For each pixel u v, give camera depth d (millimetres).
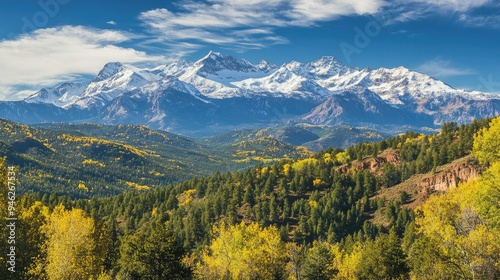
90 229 65938
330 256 98312
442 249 50719
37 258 58094
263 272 74875
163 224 59688
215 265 75625
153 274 56969
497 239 46406
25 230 56594
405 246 113250
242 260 74000
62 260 61406
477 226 48688
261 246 77688
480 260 46375
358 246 103188
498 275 45656
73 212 66500
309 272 92500
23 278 55281
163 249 56969
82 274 64250
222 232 77312
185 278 59469
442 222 56250
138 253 57719
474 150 51938
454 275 48594
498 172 45250
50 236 63000
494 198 45031
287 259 96438
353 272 92562
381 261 80188
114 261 96062
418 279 55406
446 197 59531
